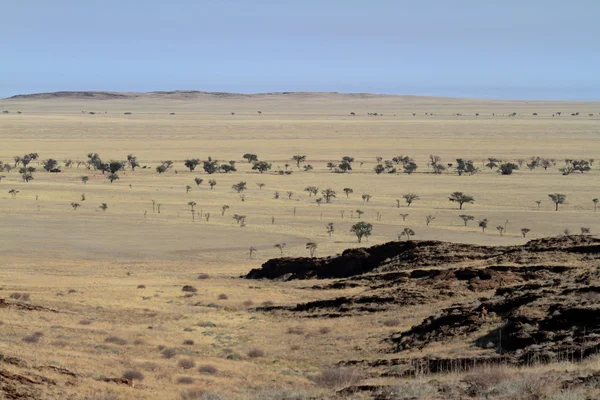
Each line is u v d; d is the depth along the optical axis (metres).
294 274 87.81
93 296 70.94
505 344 39.19
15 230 139.00
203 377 37.03
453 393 25.45
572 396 22.05
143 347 45.81
